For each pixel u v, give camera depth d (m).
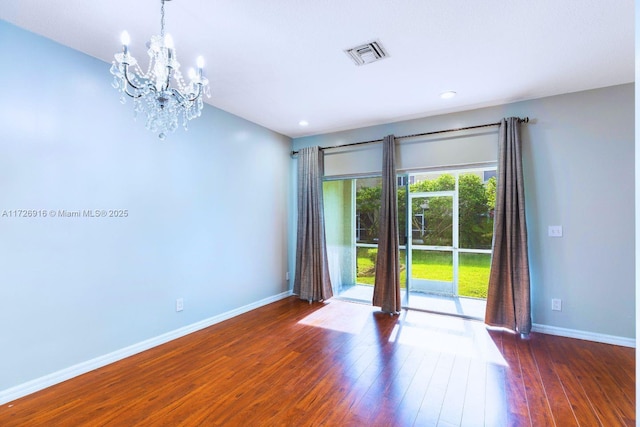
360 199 4.45
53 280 2.23
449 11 1.88
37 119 2.15
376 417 1.90
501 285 3.30
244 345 2.94
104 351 2.53
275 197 4.51
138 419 1.87
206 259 3.43
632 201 2.87
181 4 1.81
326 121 4.03
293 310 4.04
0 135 1.99
